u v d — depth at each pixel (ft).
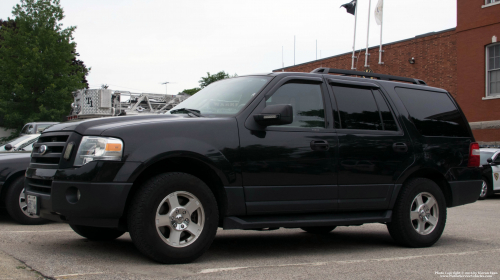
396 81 20.70
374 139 17.84
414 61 85.35
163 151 13.60
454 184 20.03
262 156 15.31
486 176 46.14
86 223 13.30
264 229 16.66
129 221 13.38
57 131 14.79
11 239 18.15
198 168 14.88
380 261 15.60
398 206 18.33
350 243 19.77
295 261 15.34
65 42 104.22
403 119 19.02
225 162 14.61
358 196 17.31
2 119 110.01
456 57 78.74
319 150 16.43
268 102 16.05
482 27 71.20
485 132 70.23
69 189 13.38
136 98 66.69
